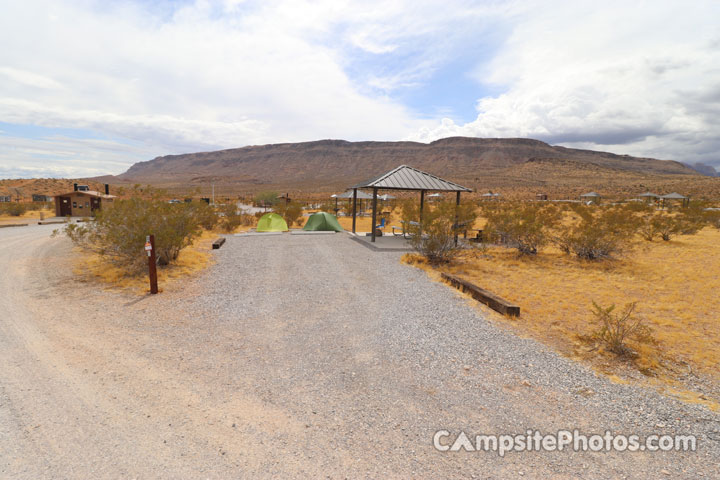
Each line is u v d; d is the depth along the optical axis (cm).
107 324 525
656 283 838
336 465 250
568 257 1188
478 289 709
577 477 244
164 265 927
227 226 1997
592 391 363
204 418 303
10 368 383
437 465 252
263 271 927
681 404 340
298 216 2606
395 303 666
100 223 846
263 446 269
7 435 274
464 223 1125
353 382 372
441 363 422
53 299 635
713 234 1798
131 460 250
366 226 2447
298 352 445
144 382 362
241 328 526
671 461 261
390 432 290
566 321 577
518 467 252
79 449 261
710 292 753
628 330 490
